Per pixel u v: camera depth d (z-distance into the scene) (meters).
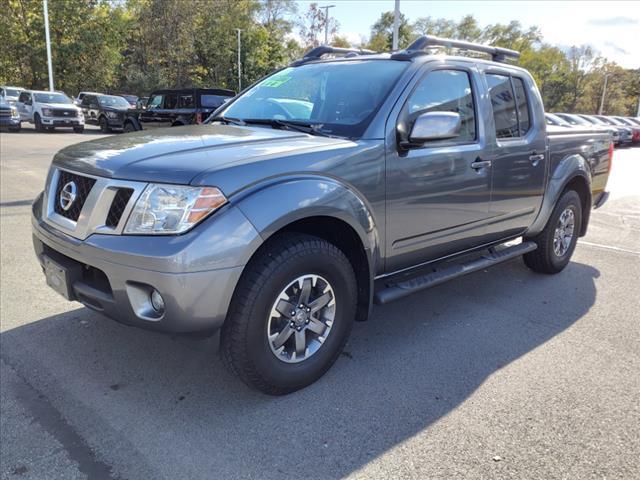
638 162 18.39
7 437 2.43
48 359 3.15
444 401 2.81
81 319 3.71
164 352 3.28
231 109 3.87
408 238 3.27
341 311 2.93
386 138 3.01
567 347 3.50
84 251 2.46
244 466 2.27
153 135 3.08
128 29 40.22
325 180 2.70
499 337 3.64
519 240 6.08
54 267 2.71
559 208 4.77
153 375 3.01
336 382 2.99
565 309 4.19
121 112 22.39
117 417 2.61
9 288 4.24
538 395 2.89
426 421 2.63
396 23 16.75
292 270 2.59
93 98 24.59
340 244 3.08
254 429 2.53
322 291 2.83
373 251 3.00
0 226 6.11
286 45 57.16
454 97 3.55
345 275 2.88
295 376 2.78
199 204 2.29
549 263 4.91
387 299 3.17
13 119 20.33
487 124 3.75
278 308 2.62
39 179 9.53
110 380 2.94
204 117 16.55
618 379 3.09
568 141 4.75
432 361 3.27
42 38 34.78
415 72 3.29
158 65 46.38
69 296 2.67
